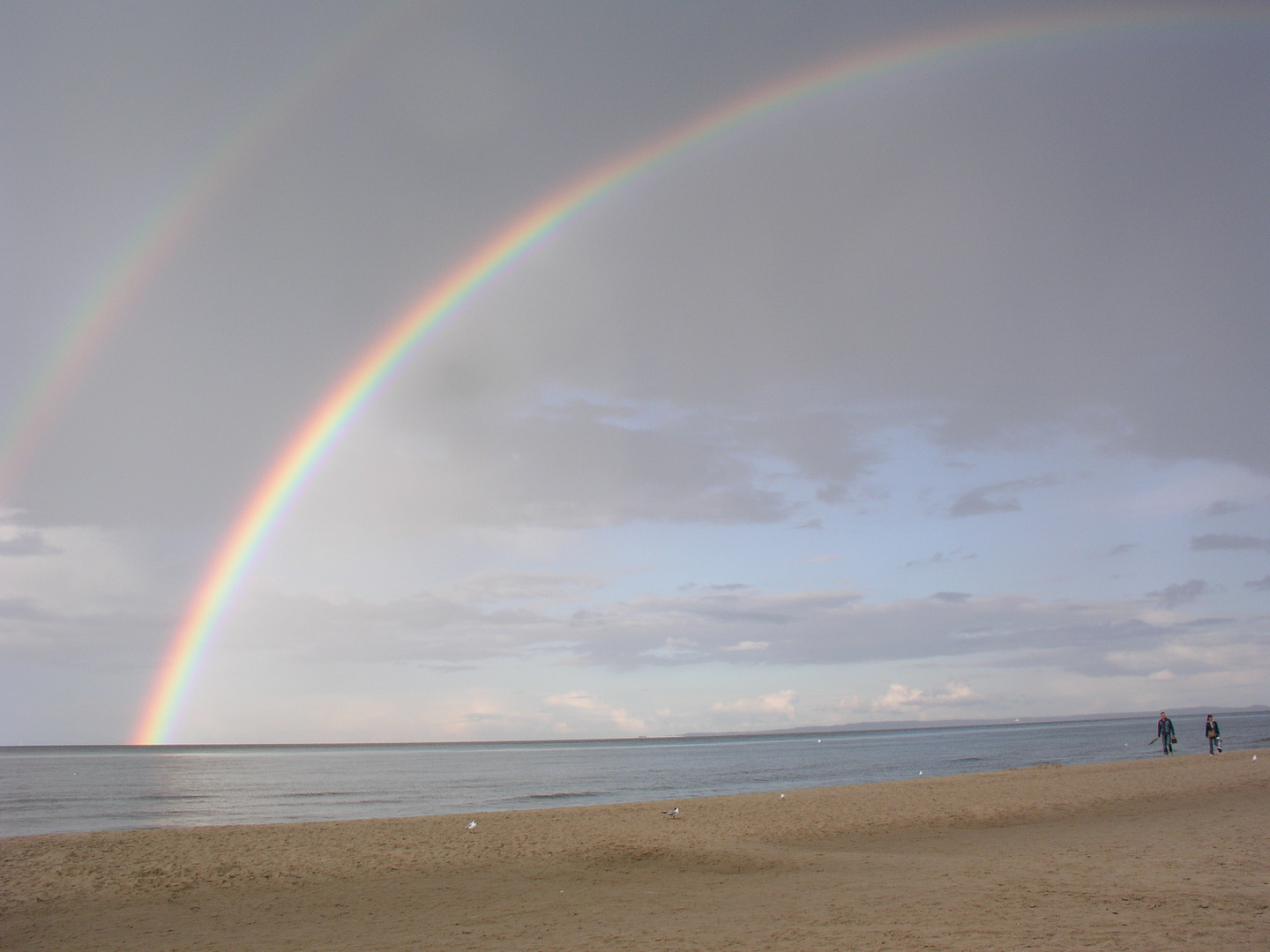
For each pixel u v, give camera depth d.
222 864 22.72
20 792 71.38
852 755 137.25
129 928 16.69
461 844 25.55
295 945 14.69
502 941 14.00
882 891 16.25
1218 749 51.59
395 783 84.38
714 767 106.75
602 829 27.94
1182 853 18.84
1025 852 21.05
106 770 128.50
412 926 15.95
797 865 20.92
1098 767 44.75
